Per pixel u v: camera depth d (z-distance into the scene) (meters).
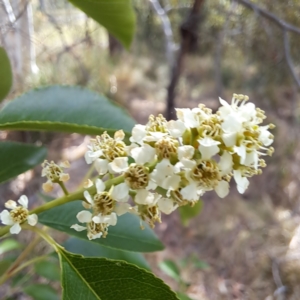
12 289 0.21
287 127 0.53
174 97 0.51
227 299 0.41
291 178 0.56
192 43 0.54
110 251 0.15
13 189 0.33
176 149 0.07
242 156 0.07
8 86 0.12
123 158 0.08
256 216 0.51
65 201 0.08
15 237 0.33
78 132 0.11
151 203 0.08
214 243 0.47
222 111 0.08
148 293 0.08
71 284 0.08
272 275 0.44
